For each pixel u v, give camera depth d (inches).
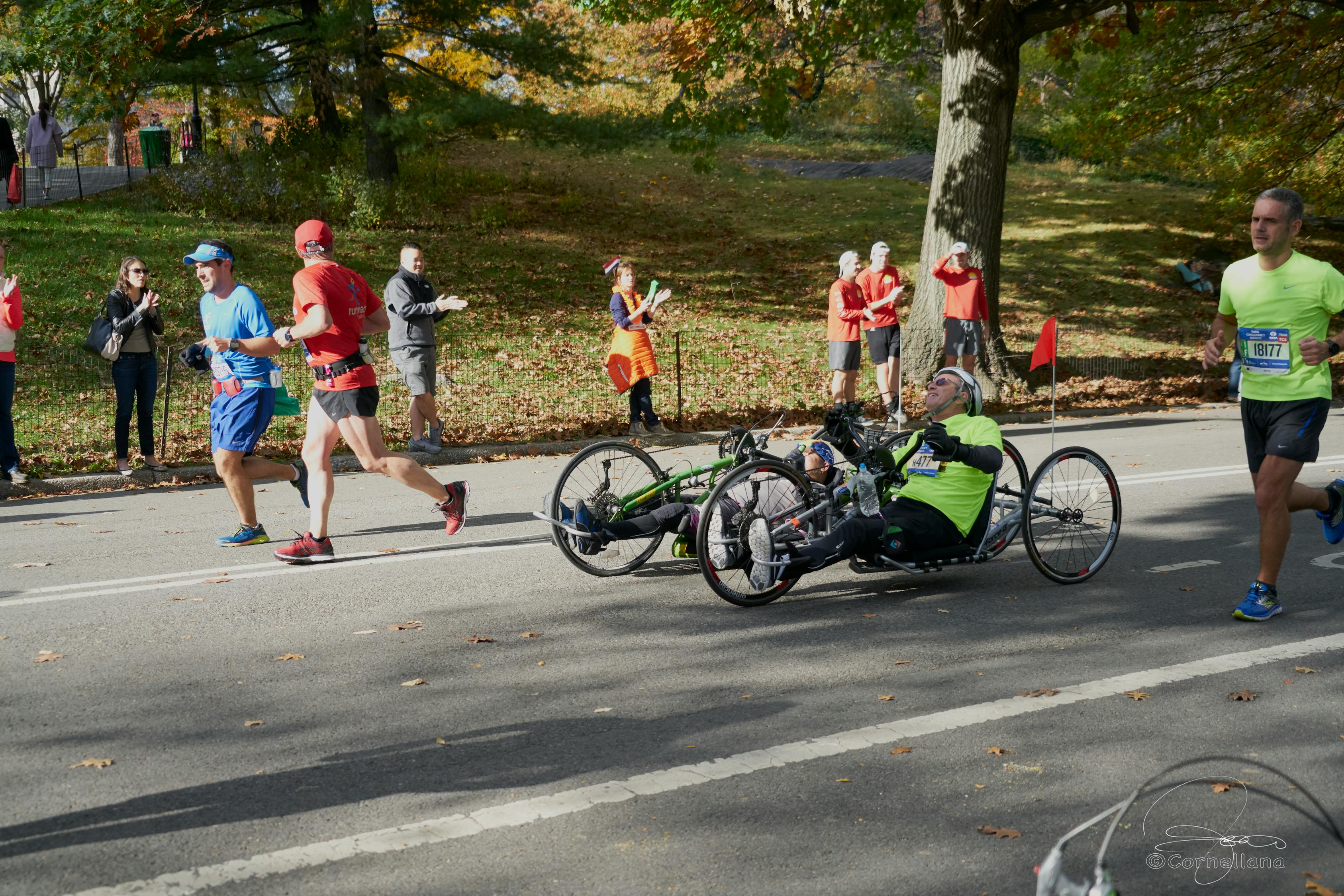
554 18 1272.1
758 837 137.7
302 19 893.2
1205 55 933.2
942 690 190.2
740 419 545.6
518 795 149.4
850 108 1492.4
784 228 1008.2
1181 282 917.8
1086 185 1216.2
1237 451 451.2
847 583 264.1
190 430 474.3
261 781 153.9
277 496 378.3
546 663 204.4
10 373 385.4
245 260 736.3
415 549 294.5
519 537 309.1
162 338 598.2
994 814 144.2
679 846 135.5
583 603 244.5
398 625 227.0
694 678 196.5
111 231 751.1
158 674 197.5
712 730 172.6
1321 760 160.9
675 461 447.5
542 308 733.3
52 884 125.6
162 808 145.3
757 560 235.8
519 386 582.2
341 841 136.5
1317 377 224.2
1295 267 223.0
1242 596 249.0
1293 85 909.2
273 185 853.8
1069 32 820.6
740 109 776.9
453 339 649.6
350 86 863.7
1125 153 1211.2
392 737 169.6
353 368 269.3
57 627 225.5
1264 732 171.0
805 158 1315.2
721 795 149.6
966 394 251.6
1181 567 274.8
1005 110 612.4
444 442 476.7
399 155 954.7
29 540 309.0
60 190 903.1
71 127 1560.0
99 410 492.7
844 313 494.3
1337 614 233.8
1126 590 254.8
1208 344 240.7
